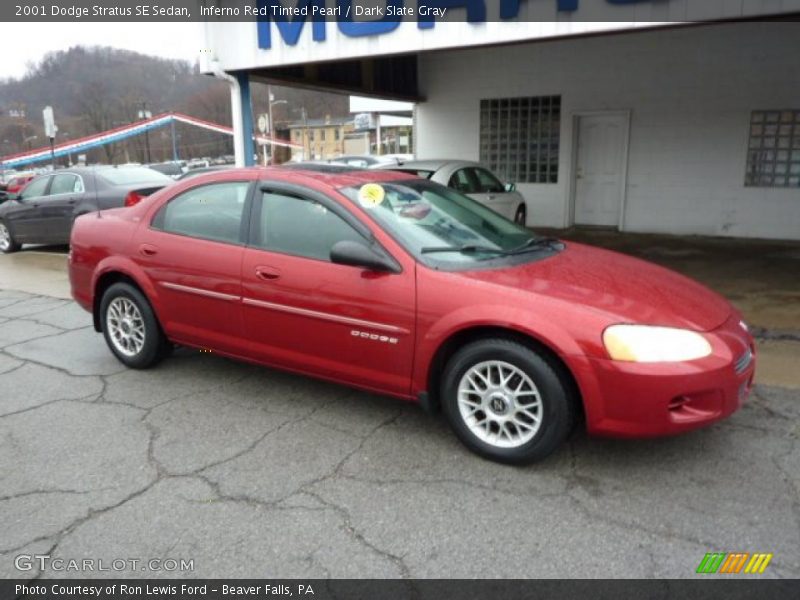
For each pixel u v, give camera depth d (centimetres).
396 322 343
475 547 268
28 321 632
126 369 482
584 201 1204
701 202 1089
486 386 330
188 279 422
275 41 761
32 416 402
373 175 418
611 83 1116
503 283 328
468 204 432
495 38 632
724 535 272
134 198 907
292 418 393
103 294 486
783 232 1042
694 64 1048
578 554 262
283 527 284
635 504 295
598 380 299
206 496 309
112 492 313
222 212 417
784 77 994
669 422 297
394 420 388
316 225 378
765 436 357
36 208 1023
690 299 338
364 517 290
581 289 326
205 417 396
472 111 1247
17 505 303
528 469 327
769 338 528
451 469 330
